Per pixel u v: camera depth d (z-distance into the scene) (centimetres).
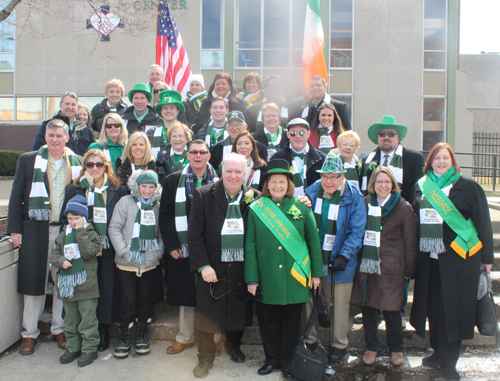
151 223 386
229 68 1406
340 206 380
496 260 514
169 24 781
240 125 464
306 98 588
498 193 931
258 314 371
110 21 921
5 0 809
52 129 408
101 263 391
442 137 1445
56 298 404
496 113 2345
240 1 1405
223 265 361
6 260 400
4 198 666
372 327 384
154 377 357
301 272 349
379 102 1423
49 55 1439
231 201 369
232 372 367
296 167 440
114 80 605
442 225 362
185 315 400
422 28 1411
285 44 1406
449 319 354
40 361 383
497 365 384
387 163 445
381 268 375
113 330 432
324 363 340
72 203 375
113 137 466
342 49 1419
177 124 461
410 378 361
